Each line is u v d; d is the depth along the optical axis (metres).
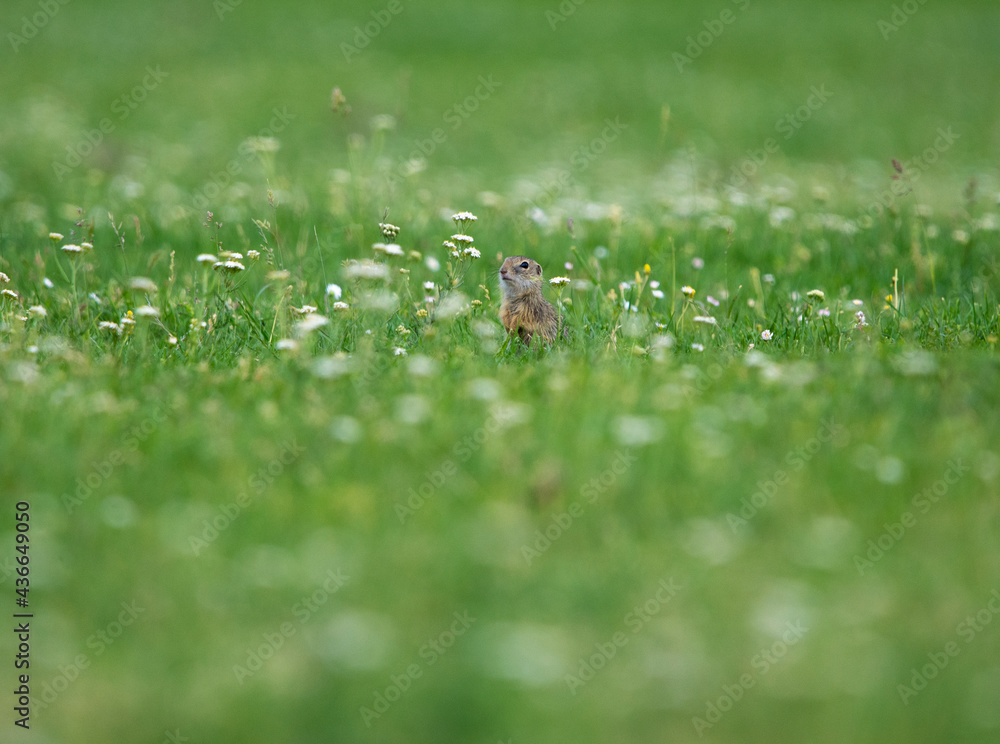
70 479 11.65
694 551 10.63
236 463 12.02
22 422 12.66
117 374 14.78
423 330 17.41
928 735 8.33
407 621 9.65
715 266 23.89
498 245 24.88
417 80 58.97
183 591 9.87
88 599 9.73
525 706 8.57
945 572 10.43
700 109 54.56
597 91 57.81
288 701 8.51
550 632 9.52
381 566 10.34
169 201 30.03
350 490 11.41
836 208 30.59
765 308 20.50
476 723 8.32
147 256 23.61
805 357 16.52
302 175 35.91
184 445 12.41
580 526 11.14
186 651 9.14
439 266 22.30
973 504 11.55
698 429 12.96
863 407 13.80
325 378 14.72
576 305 20.19
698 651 9.35
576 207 29.30
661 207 28.91
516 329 18.50
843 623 9.73
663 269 23.11
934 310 19.31
